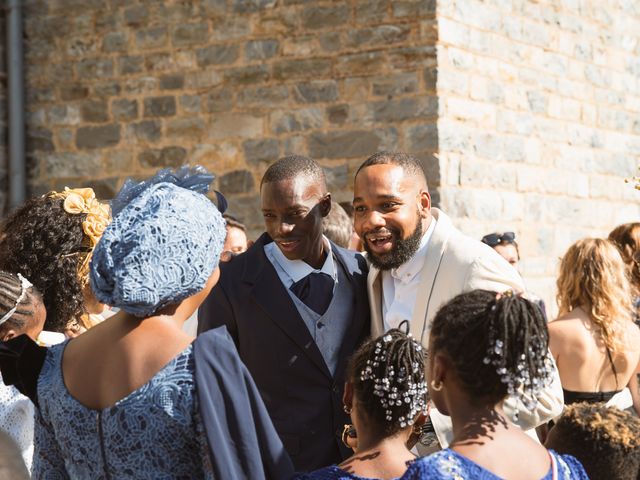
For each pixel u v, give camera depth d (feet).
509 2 23.25
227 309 10.34
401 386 7.23
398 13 21.22
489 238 18.67
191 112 23.54
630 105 27.96
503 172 23.04
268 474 6.27
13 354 6.55
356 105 21.75
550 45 24.72
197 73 23.45
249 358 10.18
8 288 7.95
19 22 25.05
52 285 8.69
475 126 22.11
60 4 24.86
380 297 10.37
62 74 24.93
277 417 10.03
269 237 10.75
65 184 24.95
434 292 9.74
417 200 9.83
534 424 8.83
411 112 21.17
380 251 9.73
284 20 22.45
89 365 6.31
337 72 21.94
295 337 9.98
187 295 6.32
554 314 24.91
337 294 10.30
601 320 12.04
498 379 6.19
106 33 24.39
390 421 7.26
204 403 5.98
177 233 6.15
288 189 9.96
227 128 23.17
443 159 21.06
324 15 22.00
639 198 28.55
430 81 20.97
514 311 6.20
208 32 23.30
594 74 26.45
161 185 6.54
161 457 6.04
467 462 5.96
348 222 14.19
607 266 12.15
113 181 24.41
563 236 25.32
